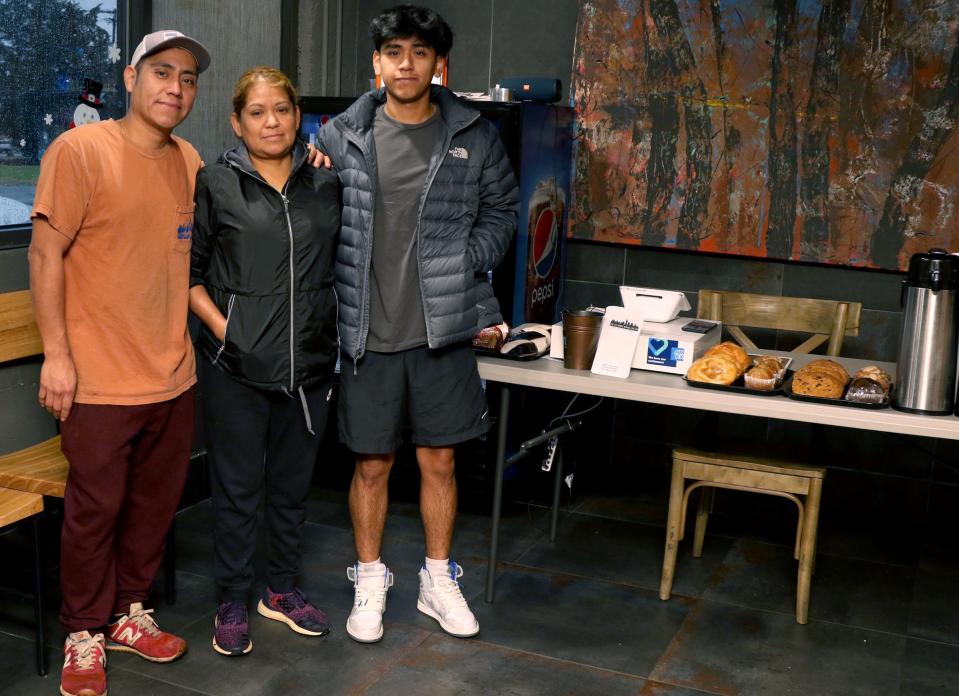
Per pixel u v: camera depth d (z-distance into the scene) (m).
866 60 3.86
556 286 4.34
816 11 3.90
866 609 3.36
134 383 2.62
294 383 2.75
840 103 3.92
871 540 3.97
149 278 2.59
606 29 4.20
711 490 3.70
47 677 2.76
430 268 2.85
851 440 4.18
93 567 2.69
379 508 3.04
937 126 3.81
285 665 2.86
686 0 4.07
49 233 2.45
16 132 3.34
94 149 2.48
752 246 4.12
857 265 3.98
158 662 2.85
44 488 2.79
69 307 2.55
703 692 2.80
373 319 2.88
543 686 2.80
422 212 2.81
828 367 3.03
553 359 3.29
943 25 3.75
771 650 3.05
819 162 3.98
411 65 2.73
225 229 2.68
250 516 2.90
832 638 3.14
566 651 3.00
